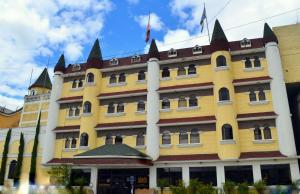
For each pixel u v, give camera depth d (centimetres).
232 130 3350
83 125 4006
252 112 3472
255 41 3781
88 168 3856
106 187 3703
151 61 4003
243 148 3353
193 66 3916
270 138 3322
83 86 4375
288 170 3152
